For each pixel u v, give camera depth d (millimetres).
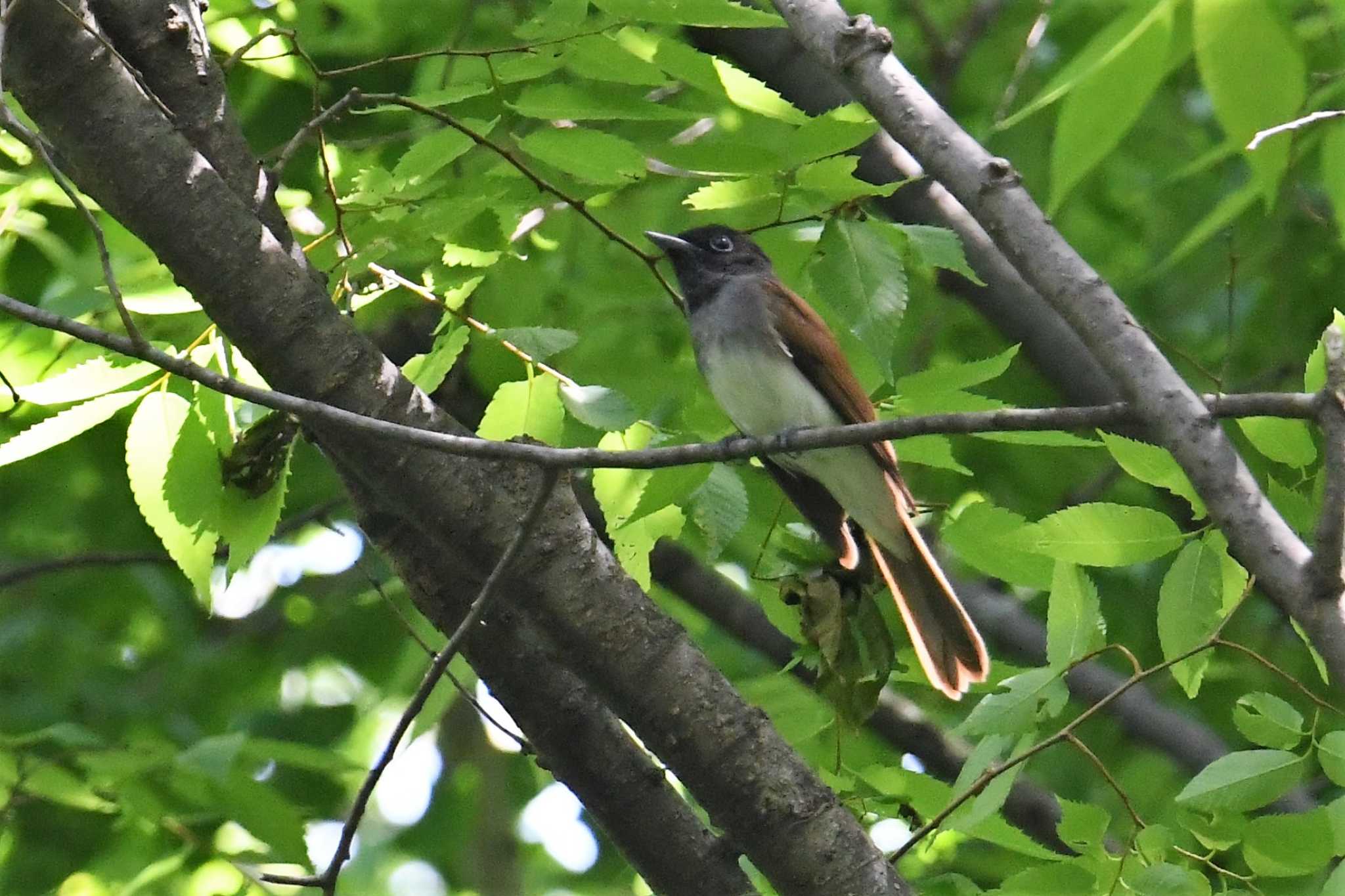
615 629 7828
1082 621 7523
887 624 9445
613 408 8055
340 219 8586
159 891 10641
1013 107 14359
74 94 7492
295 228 10594
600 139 8258
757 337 10648
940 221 11969
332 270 8812
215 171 7789
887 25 14273
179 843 11164
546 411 8141
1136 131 14742
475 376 11555
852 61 7559
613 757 8633
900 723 12406
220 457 8141
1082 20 14359
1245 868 8312
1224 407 6500
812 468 10352
